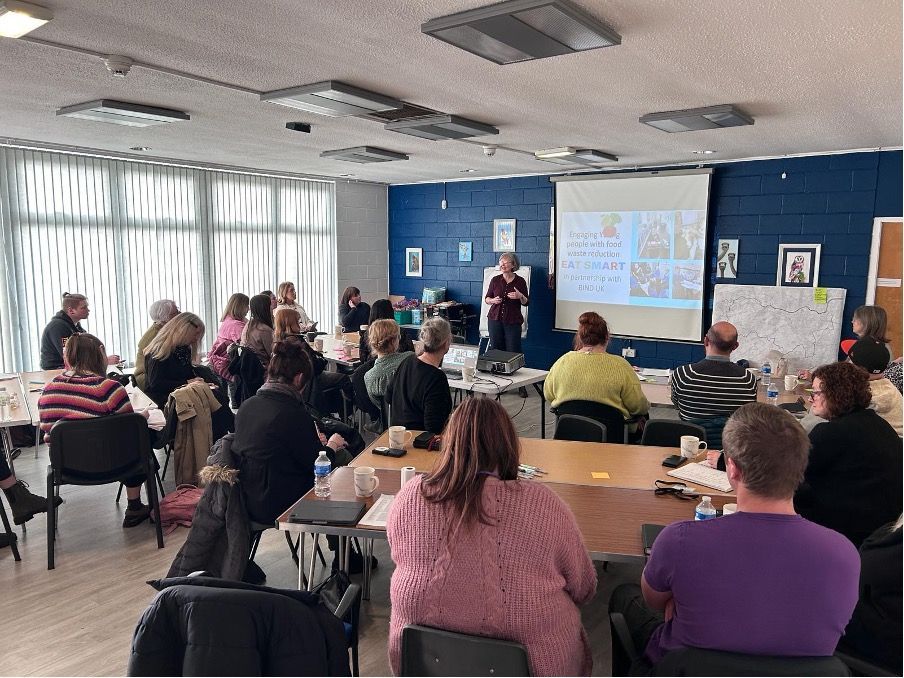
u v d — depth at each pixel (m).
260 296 4.95
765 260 6.53
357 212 9.08
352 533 2.15
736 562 1.35
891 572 1.65
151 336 4.79
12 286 5.83
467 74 3.39
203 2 2.41
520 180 8.20
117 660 2.53
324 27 2.68
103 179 6.43
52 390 3.33
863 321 4.33
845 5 2.33
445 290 9.02
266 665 1.50
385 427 4.31
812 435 2.23
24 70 3.38
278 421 2.69
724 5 2.36
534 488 1.49
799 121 4.51
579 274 7.76
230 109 4.33
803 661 1.29
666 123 4.42
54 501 3.33
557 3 2.29
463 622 1.43
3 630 2.72
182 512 3.74
